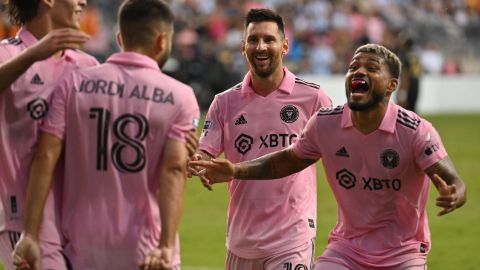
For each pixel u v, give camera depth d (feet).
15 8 44.65
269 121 55.47
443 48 271.90
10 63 40.37
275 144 55.42
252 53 54.75
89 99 40.98
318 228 98.68
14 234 43.88
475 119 217.15
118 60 41.29
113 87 40.93
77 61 44.78
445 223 101.86
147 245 41.04
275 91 55.52
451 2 288.92
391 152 46.06
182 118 40.68
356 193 47.29
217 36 233.14
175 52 206.18
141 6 41.29
